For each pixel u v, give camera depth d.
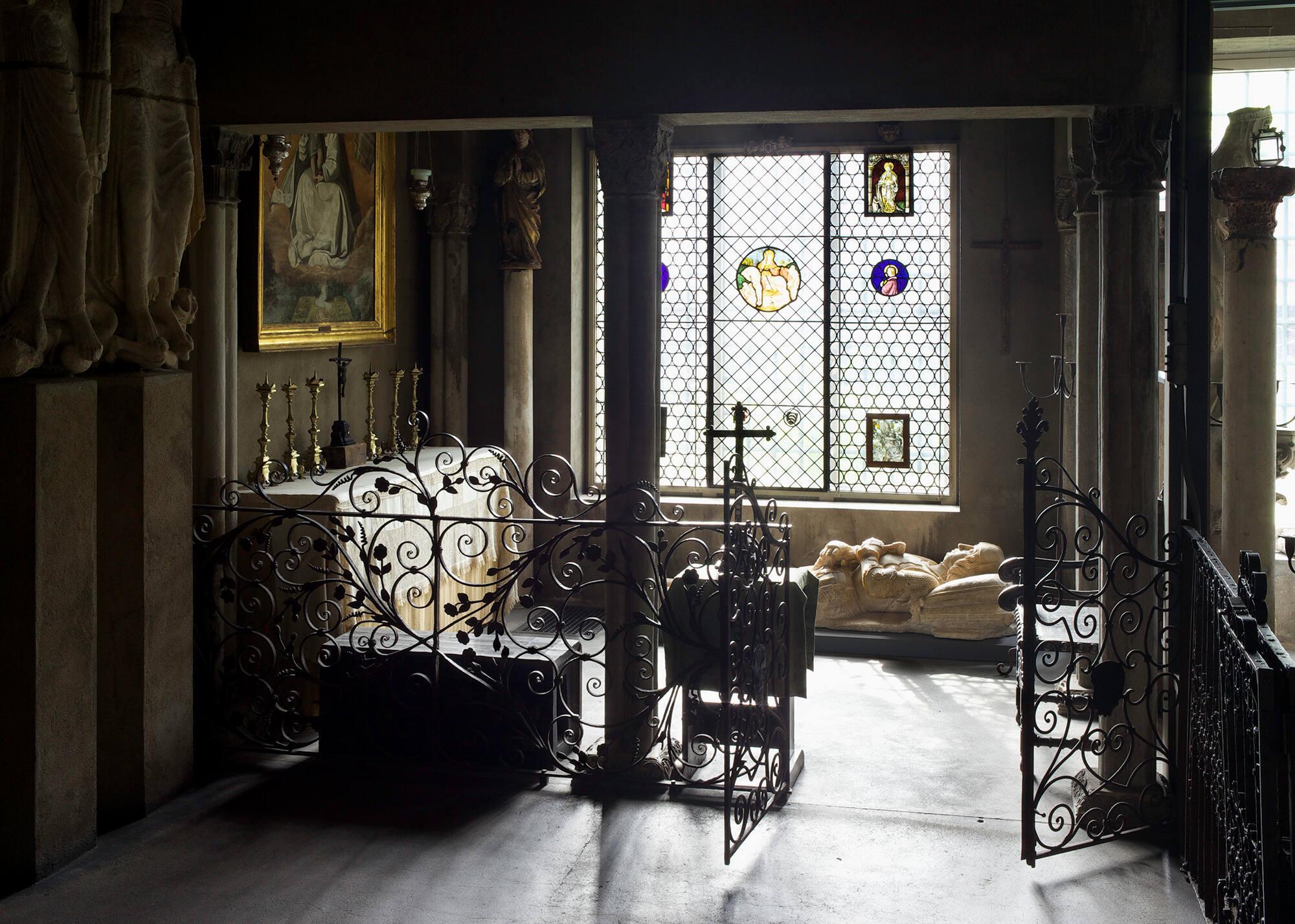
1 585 4.97
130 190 5.62
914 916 4.87
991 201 9.95
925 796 6.20
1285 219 8.96
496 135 10.49
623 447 6.26
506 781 6.21
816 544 10.34
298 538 7.17
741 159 10.62
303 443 8.67
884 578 9.20
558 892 5.04
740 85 6.04
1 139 5.03
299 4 6.38
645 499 6.14
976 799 6.16
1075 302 9.49
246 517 7.27
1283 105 8.30
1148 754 5.68
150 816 5.78
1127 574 5.55
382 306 9.61
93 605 5.36
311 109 6.40
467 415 10.66
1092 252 7.20
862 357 10.52
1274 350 6.06
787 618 6.11
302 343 8.45
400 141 10.02
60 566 5.12
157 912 4.84
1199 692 5.05
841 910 4.92
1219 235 7.00
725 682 5.21
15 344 4.95
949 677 8.52
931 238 10.32
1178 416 5.75
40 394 4.96
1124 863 5.37
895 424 10.47
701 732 6.46
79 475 5.22
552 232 10.55
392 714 6.40
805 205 10.53
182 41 5.91
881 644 9.05
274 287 8.11
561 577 6.23
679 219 10.77
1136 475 5.77
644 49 6.11
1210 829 4.78
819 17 5.96
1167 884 5.16
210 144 6.54
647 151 6.13
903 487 10.52
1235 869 4.11
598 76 6.15
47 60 5.01
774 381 10.70
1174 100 5.71
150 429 5.74
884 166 10.34
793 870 5.29
